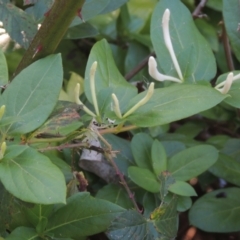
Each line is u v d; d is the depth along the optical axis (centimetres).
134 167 47
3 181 29
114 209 37
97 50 41
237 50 45
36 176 29
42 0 44
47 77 34
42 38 37
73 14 36
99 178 51
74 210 38
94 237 50
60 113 36
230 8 44
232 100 38
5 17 46
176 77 44
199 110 33
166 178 40
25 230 37
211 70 44
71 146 37
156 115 34
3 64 36
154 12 46
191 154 48
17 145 31
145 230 38
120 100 37
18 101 33
